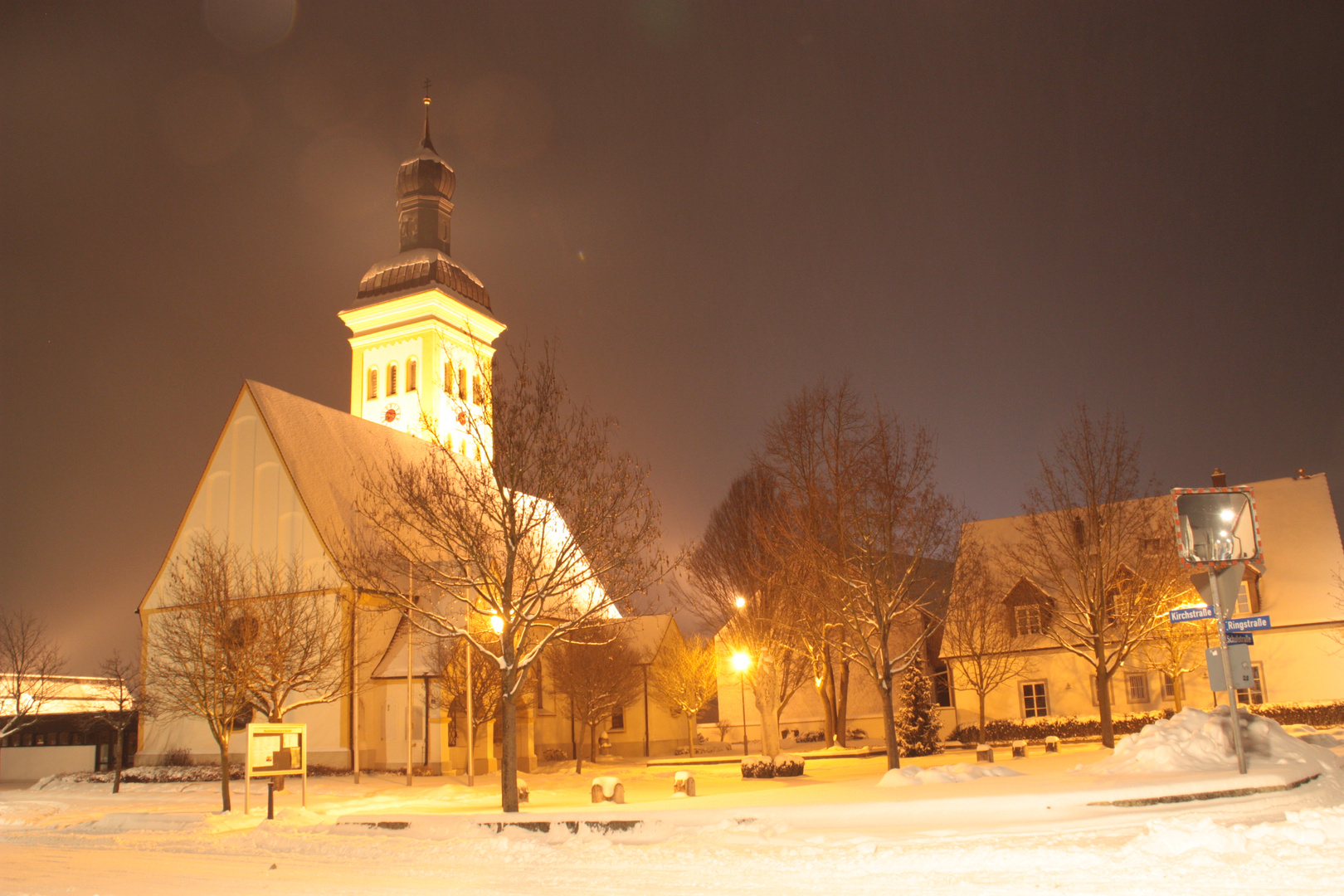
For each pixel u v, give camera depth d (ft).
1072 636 160.04
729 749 207.72
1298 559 155.12
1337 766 75.31
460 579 86.48
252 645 123.24
